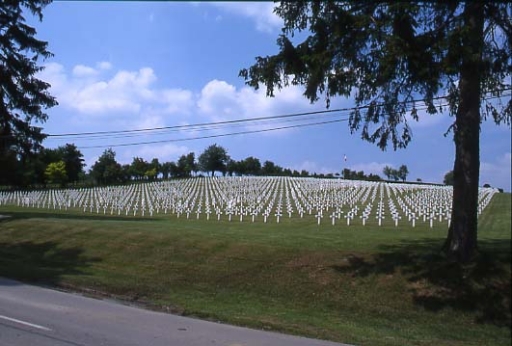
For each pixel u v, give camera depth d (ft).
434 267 45.83
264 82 48.57
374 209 129.90
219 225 87.81
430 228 82.33
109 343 27.73
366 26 42.60
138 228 79.77
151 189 192.24
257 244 60.64
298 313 42.78
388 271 47.16
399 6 38.81
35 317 34.09
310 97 47.91
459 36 39.01
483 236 70.23
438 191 167.12
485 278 43.04
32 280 52.95
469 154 46.44
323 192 171.42
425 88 42.39
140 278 55.01
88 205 157.48
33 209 147.13
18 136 120.88
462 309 40.83
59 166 265.54
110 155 313.53
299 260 53.52
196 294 49.39
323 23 45.27
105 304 42.16
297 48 46.98
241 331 33.96
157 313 39.75
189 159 370.73
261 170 385.70
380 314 42.22
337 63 45.37
